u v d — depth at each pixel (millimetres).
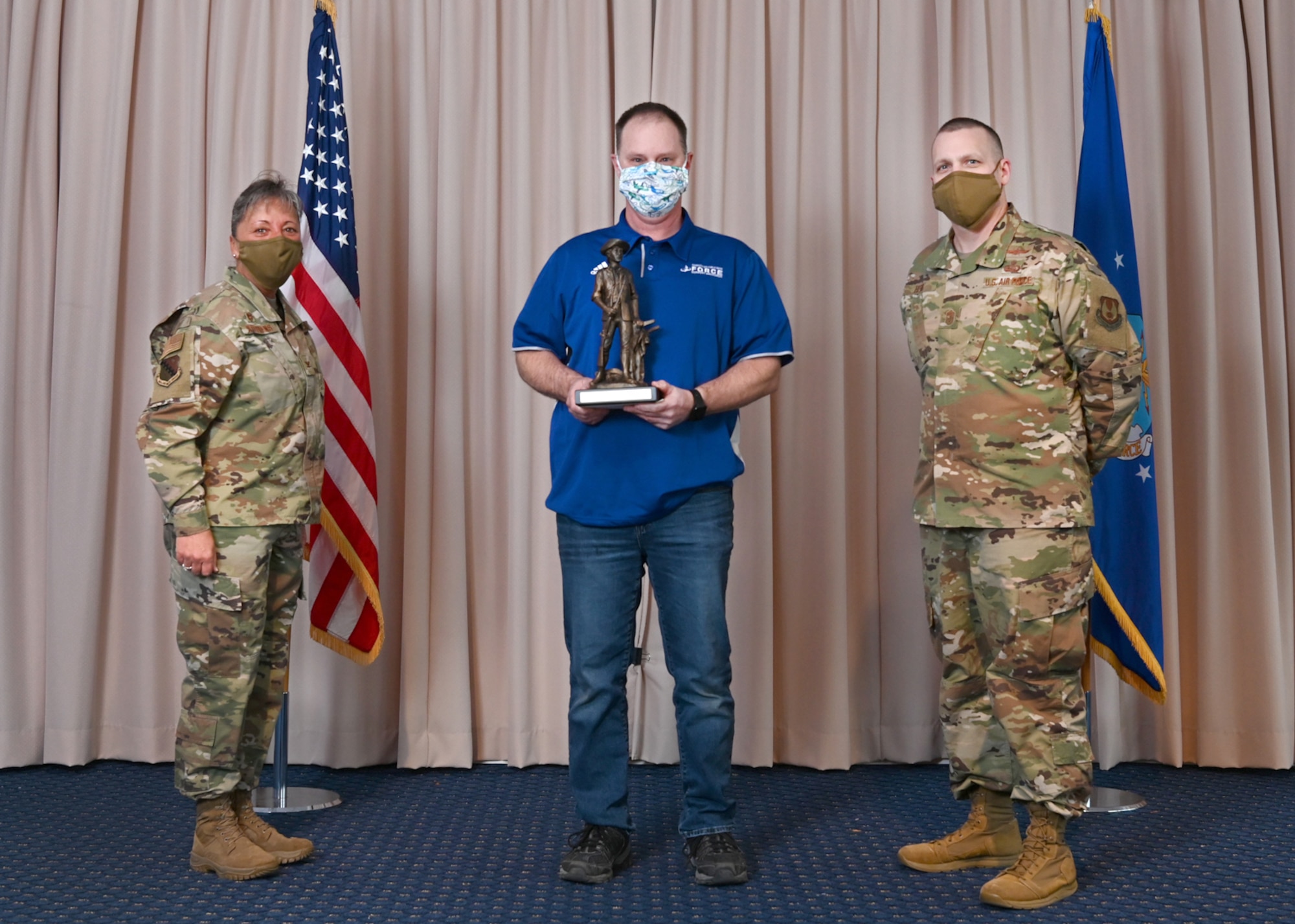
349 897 2090
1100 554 2770
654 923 1947
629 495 2170
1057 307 2082
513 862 2307
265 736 2346
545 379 2246
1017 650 2064
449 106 3215
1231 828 2521
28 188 3236
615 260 2148
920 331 2244
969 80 3232
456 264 3195
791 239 3178
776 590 3195
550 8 3256
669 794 2850
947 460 2150
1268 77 3219
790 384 3195
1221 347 3176
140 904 2047
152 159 3258
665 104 3201
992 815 2260
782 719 3186
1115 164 2879
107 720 3211
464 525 3164
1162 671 2736
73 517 3141
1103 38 2930
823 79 3211
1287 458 3176
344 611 2838
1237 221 3164
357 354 2895
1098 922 1935
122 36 3232
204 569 2170
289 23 3293
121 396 3242
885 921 1953
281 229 2322
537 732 3168
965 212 2143
